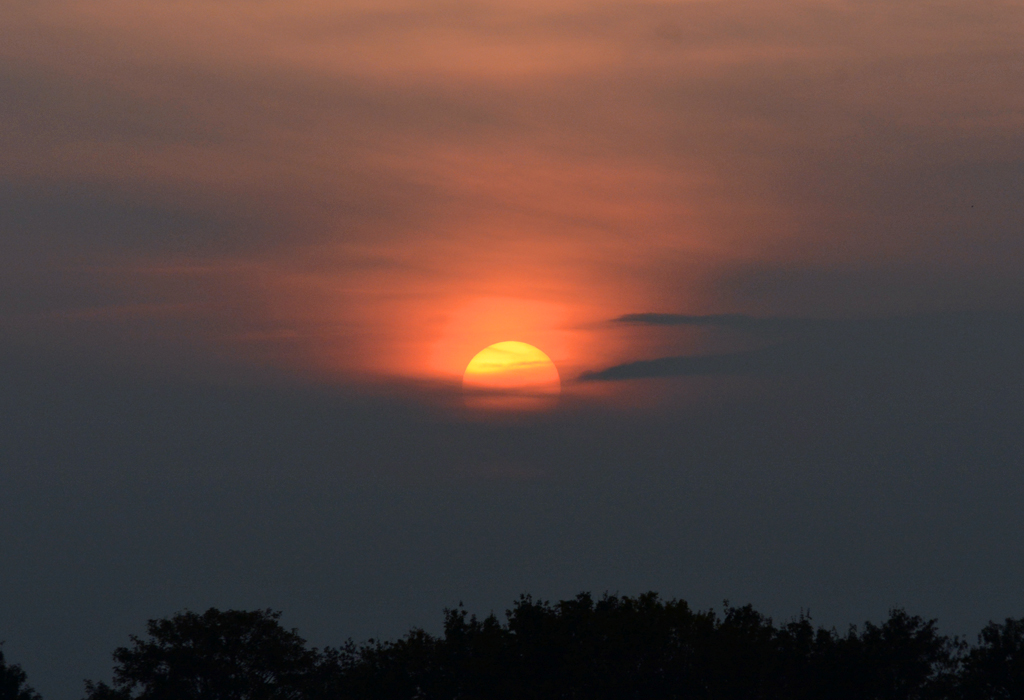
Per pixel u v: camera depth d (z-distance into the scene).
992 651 173.12
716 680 156.00
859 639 164.12
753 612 173.62
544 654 167.12
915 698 165.38
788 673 158.00
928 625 169.00
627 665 160.12
